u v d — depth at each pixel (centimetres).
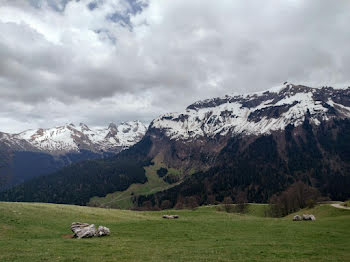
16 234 5056
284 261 3450
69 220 6631
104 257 3562
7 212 6259
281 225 6900
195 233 5691
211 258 3562
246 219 8681
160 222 6881
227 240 5031
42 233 5306
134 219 7931
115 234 5469
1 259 3369
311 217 8100
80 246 4222
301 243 4719
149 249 4109
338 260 3553
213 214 10600
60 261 3328
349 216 8238
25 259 3378
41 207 7544
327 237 5303
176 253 3862
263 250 4097
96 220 7075
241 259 3534
